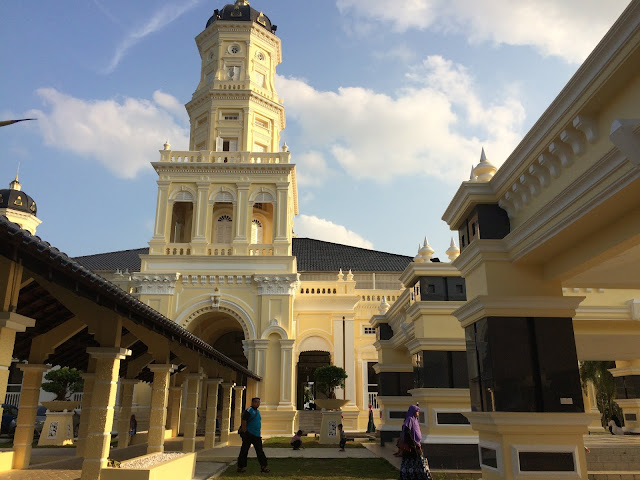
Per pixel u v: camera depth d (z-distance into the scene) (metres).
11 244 5.30
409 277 15.11
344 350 29.69
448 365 13.52
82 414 13.90
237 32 32.66
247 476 11.69
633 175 5.90
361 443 21.38
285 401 25.00
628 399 19.33
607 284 9.80
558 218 7.57
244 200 28.14
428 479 8.25
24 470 10.46
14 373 30.48
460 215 10.20
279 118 32.72
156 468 7.99
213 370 17.66
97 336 8.21
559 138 7.39
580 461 8.09
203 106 31.53
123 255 39.25
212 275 26.61
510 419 8.17
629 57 5.91
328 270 36.06
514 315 8.80
